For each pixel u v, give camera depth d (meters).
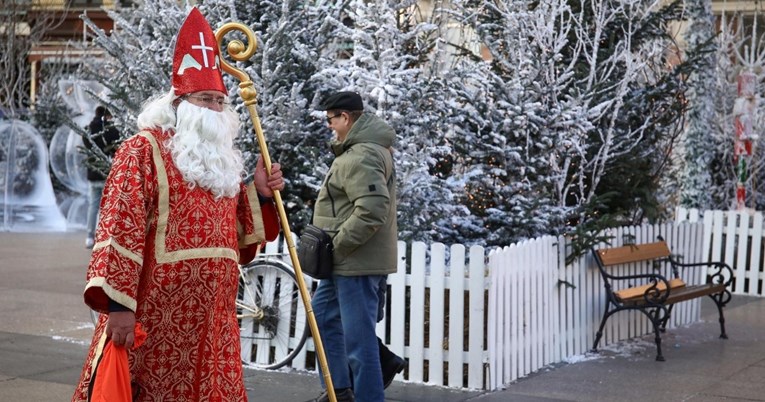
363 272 6.16
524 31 9.02
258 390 7.14
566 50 9.96
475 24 9.45
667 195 13.40
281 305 7.80
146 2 8.82
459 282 7.37
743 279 12.87
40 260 13.67
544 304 8.20
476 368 7.34
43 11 23.28
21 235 16.88
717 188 15.40
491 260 7.34
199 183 4.27
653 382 7.73
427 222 8.06
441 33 9.74
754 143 14.57
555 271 8.38
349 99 6.25
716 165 15.75
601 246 9.11
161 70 8.35
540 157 8.73
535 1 9.77
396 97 7.98
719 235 12.98
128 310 4.01
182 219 4.22
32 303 10.34
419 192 7.93
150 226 4.20
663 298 8.54
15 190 17.84
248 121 7.99
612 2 9.73
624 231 9.46
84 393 4.20
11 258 13.80
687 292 9.13
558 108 8.65
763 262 12.91
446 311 7.80
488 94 8.82
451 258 7.38
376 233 6.21
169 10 8.45
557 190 9.12
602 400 7.13
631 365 8.34
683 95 10.34
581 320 8.80
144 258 4.20
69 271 12.70
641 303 8.69
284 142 8.21
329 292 6.39
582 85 9.78
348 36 8.62
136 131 8.39
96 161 9.16
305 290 5.11
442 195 8.15
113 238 4.01
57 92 20.66
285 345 7.82
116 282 3.98
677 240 10.45
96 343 4.22
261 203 4.85
